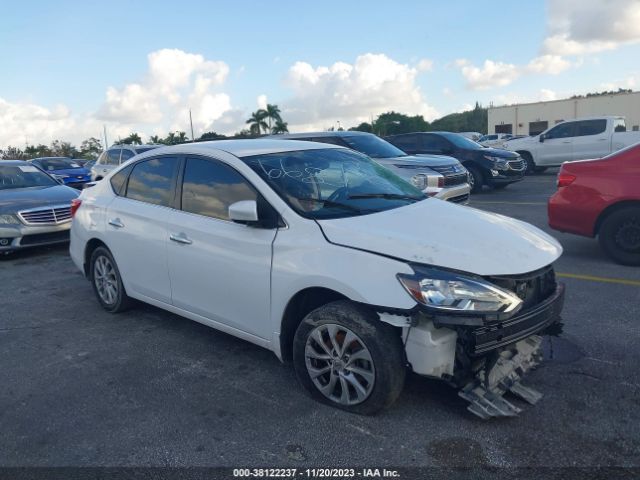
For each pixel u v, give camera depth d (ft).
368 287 10.39
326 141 35.58
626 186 21.17
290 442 10.47
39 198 28.71
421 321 10.27
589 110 160.35
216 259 13.25
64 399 12.51
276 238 11.99
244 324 13.06
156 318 17.70
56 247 30.58
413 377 12.75
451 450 10.01
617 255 21.95
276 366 13.88
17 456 10.35
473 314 9.75
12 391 13.01
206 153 14.32
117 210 16.65
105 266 17.98
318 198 12.66
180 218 14.38
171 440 10.69
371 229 11.27
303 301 12.07
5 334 16.80
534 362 12.35
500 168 45.55
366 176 14.46
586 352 13.80
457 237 11.09
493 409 10.73
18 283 22.91
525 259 10.89
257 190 12.72
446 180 33.12
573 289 18.95
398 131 296.51
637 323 15.53
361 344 10.74
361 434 10.62
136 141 187.42
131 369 13.98
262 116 189.06
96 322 17.54
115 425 11.32
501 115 179.83
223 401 12.16
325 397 11.68
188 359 14.48
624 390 11.89
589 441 10.12
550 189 48.16
